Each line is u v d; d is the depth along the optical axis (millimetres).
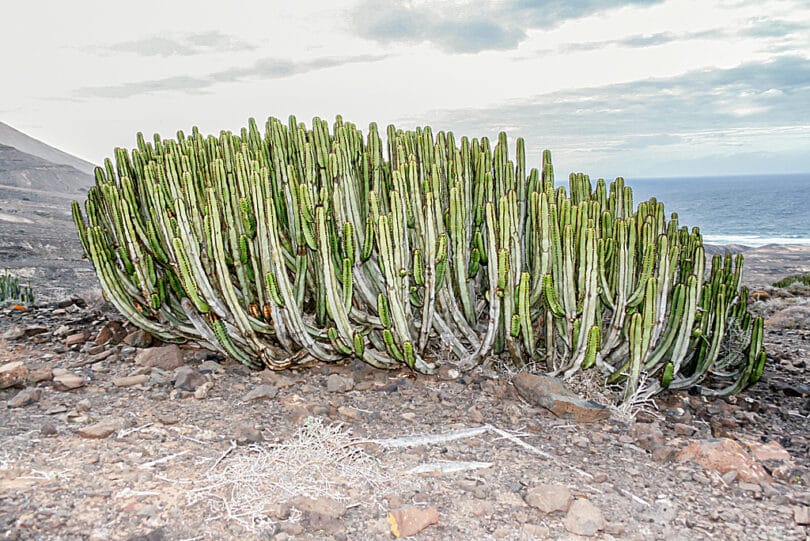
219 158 4070
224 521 2086
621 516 2260
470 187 3982
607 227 3686
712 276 3910
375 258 4012
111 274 4078
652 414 3457
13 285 6559
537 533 2123
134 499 2189
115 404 3189
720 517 2279
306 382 3729
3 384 3314
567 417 3260
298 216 3861
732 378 4156
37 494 2178
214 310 3830
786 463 2785
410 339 3662
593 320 3412
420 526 2102
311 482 2391
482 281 4238
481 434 3018
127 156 4445
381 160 4148
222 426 2951
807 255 21406
